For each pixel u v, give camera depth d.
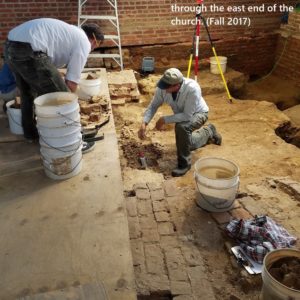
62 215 2.26
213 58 6.47
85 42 2.85
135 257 2.40
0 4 5.71
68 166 2.58
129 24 6.39
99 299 1.67
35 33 2.63
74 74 2.90
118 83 5.35
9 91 3.58
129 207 2.93
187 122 3.71
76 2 5.95
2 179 2.63
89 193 2.46
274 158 4.04
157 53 6.73
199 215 2.88
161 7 6.37
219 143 4.34
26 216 2.25
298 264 2.13
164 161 4.02
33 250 1.99
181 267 2.33
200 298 2.11
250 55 7.28
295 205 3.00
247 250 2.41
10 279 1.82
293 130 4.99
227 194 2.82
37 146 3.09
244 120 5.02
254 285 2.21
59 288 1.76
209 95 5.96
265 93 6.75
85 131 3.21
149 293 2.13
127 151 4.18
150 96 5.66
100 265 1.90
